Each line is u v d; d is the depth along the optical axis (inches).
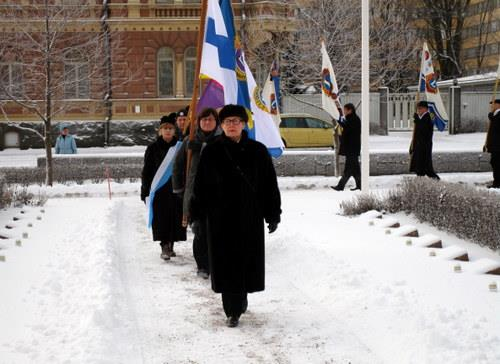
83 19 1069.1
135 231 491.5
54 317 264.2
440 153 826.8
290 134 1154.7
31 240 421.1
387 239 408.2
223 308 278.7
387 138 1352.1
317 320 275.4
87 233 441.4
